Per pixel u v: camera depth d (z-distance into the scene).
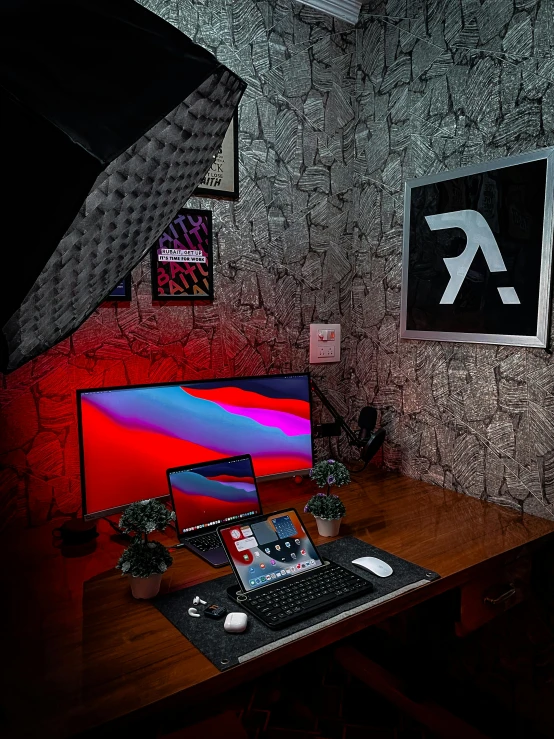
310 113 2.04
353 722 1.94
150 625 1.13
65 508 1.66
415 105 1.91
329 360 2.19
